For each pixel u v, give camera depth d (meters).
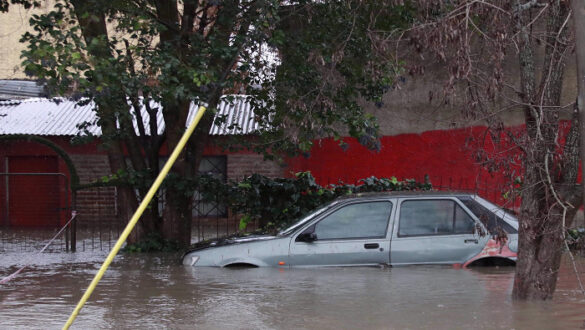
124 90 8.90
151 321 5.96
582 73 4.53
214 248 8.55
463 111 6.18
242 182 12.40
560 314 6.00
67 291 7.40
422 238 8.33
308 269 8.22
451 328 5.59
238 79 10.28
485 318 5.89
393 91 15.42
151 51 9.23
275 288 7.23
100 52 8.96
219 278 7.79
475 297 6.73
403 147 15.62
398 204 8.48
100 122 10.98
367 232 8.37
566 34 6.00
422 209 8.48
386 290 7.09
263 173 17.05
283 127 11.26
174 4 10.66
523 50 6.18
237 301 6.67
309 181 12.31
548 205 6.10
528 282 6.52
